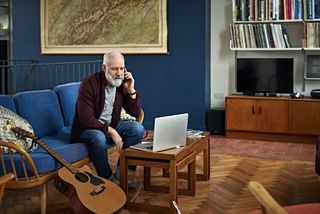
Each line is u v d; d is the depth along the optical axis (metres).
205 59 6.13
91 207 2.60
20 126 3.14
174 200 2.94
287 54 5.93
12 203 3.24
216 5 6.24
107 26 6.61
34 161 2.87
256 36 5.77
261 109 5.64
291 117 5.52
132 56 6.50
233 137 5.85
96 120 3.41
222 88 6.34
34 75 7.14
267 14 5.69
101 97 3.47
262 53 6.05
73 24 6.81
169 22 6.25
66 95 4.10
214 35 6.30
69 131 3.90
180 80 6.27
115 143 3.42
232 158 4.66
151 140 3.45
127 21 6.48
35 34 7.07
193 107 6.24
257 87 5.87
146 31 6.39
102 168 3.36
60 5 6.86
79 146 3.31
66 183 2.81
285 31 5.71
